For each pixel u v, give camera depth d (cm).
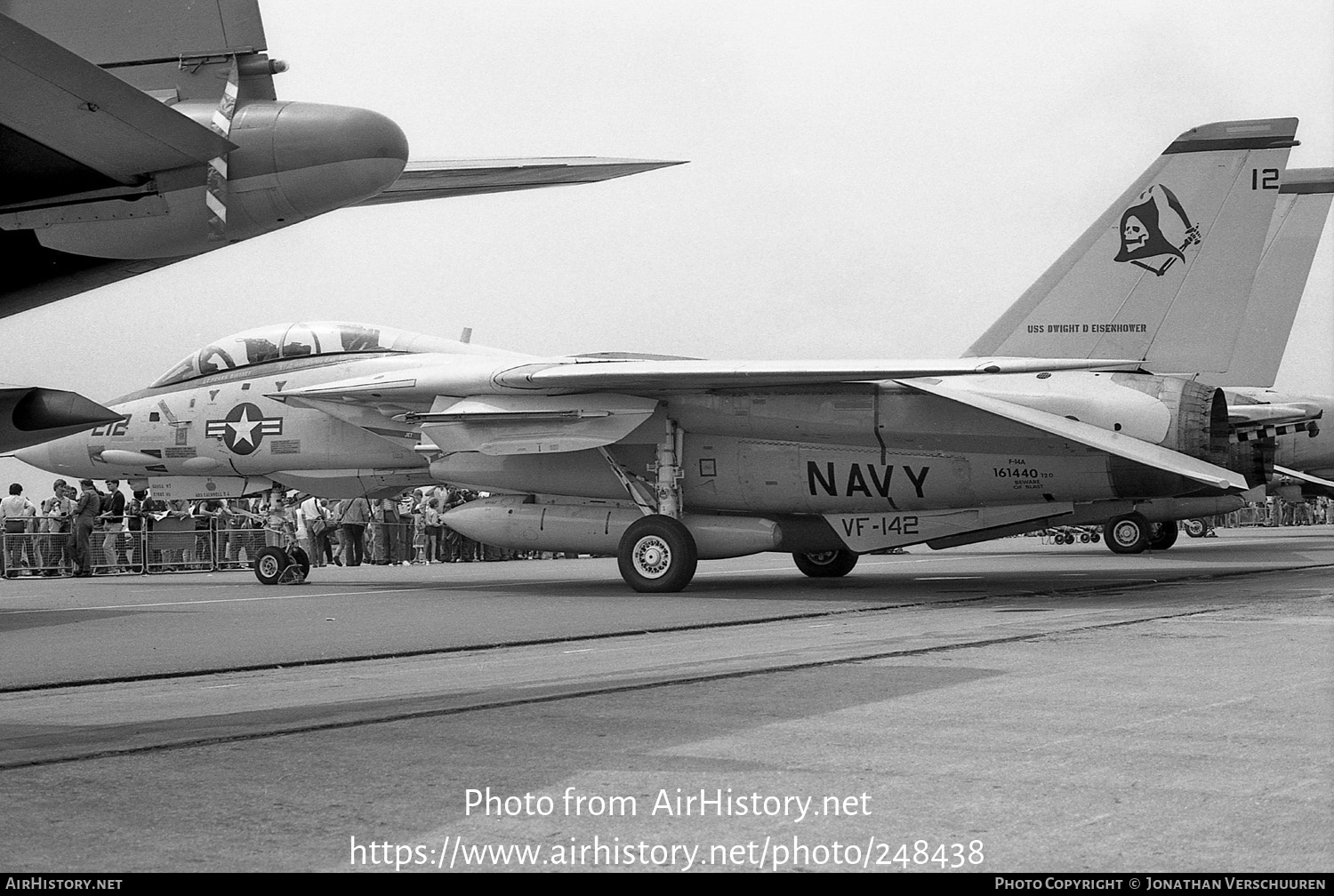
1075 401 1346
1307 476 2364
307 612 1211
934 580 1594
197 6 588
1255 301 2208
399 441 1611
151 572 2394
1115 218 1414
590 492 1560
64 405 664
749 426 1469
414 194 764
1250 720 505
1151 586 1349
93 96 452
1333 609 1009
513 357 1623
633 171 755
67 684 716
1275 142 1377
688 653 798
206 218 561
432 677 711
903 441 1428
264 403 1719
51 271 634
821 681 634
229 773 436
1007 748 455
